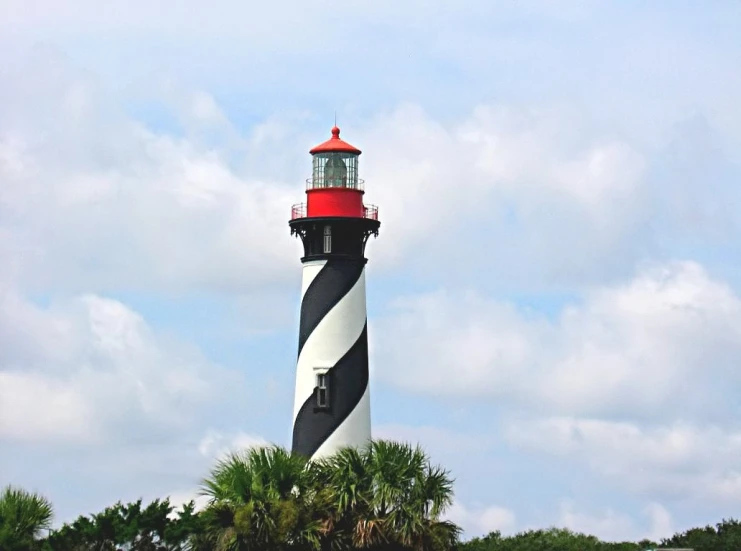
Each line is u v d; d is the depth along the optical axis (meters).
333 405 62.41
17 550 53.19
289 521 50.78
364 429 62.84
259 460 52.50
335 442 62.09
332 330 62.84
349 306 63.16
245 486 51.72
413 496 52.69
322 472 53.62
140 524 53.94
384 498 52.31
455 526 53.53
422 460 53.28
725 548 62.09
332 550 51.47
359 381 62.94
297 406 63.22
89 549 53.75
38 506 55.38
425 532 52.22
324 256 63.25
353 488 52.19
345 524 52.09
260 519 50.88
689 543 63.06
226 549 51.00
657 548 61.06
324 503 52.06
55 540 53.62
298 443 62.78
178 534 53.38
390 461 53.03
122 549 53.88
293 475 52.41
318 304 63.16
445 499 52.91
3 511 54.38
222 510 51.38
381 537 51.78
